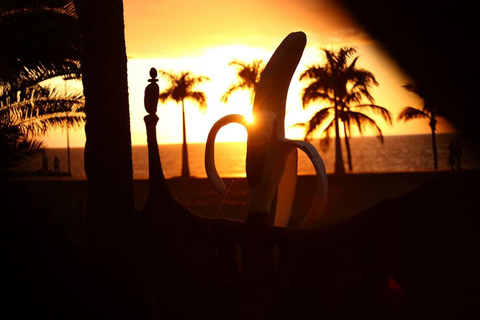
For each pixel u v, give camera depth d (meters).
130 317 6.47
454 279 5.25
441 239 5.28
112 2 6.49
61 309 6.27
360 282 5.60
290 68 6.85
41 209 6.98
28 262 6.38
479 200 5.20
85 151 6.61
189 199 22.88
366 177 28.23
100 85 6.47
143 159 152.62
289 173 7.46
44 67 8.57
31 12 8.16
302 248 5.94
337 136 36.66
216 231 6.69
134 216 6.69
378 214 5.50
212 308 6.68
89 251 6.60
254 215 6.34
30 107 9.22
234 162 139.75
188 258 6.84
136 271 6.63
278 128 6.89
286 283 6.02
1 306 6.11
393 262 5.43
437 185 5.33
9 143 8.17
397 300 5.41
